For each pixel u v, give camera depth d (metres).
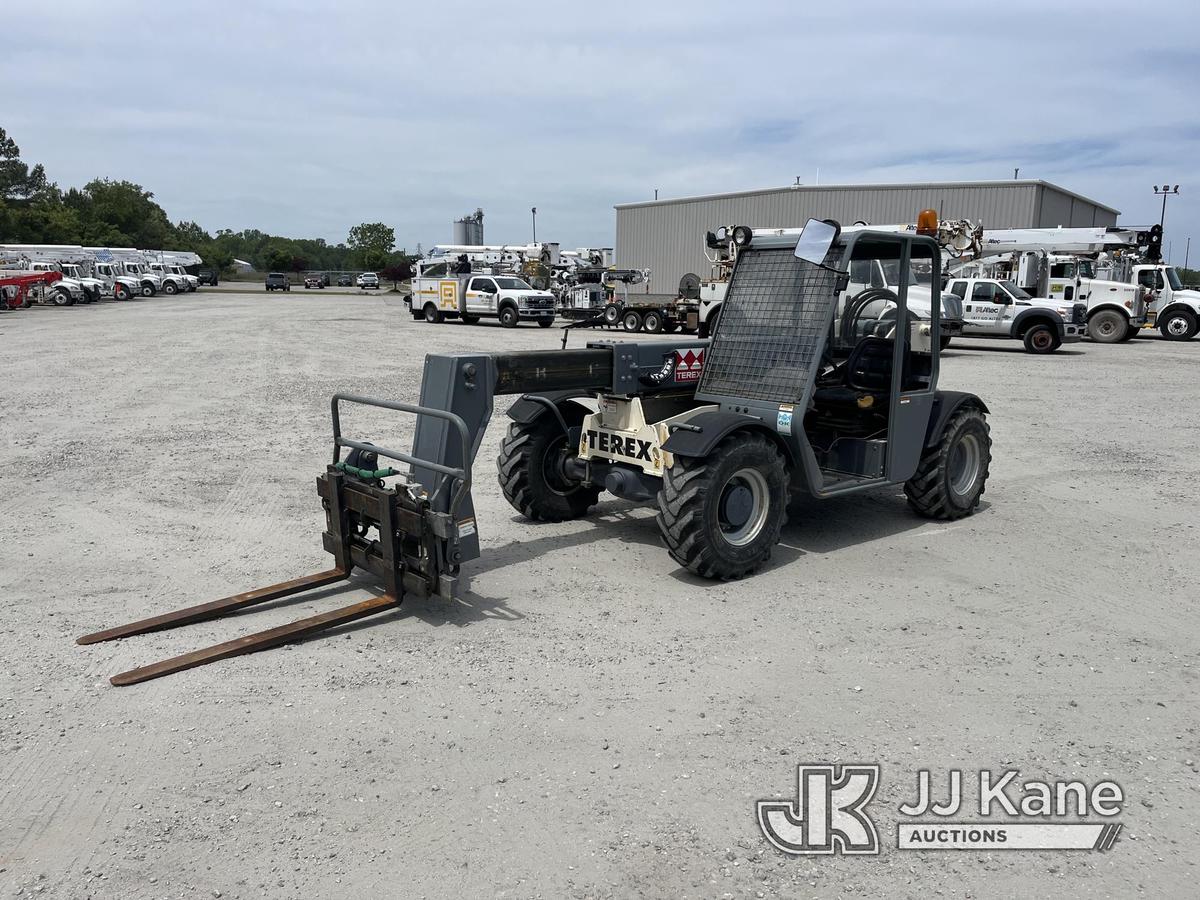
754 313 6.24
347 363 18.58
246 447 10.01
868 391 6.71
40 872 2.97
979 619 5.22
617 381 6.24
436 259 37.03
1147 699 4.24
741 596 5.56
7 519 7.10
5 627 5.00
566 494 7.15
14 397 13.53
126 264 56.94
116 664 4.54
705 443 5.41
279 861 3.04
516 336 27.31
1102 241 27.39
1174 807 3.38
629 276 34.41
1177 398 14.55
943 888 2.94
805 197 38.66
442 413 4.88
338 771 3.58
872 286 6.78
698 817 3.30
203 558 6.21
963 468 7.38
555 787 3.48
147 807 3.34
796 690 4.30
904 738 3.87
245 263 117.69
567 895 2.88
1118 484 8.64
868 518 7.40
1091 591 5.70
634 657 4.66
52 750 3.72
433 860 3.04
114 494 7.91
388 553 5.11
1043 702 4.20
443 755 3.71
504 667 4.54
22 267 45.88
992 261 27.98
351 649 4.75
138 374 16.45
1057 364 20.16
